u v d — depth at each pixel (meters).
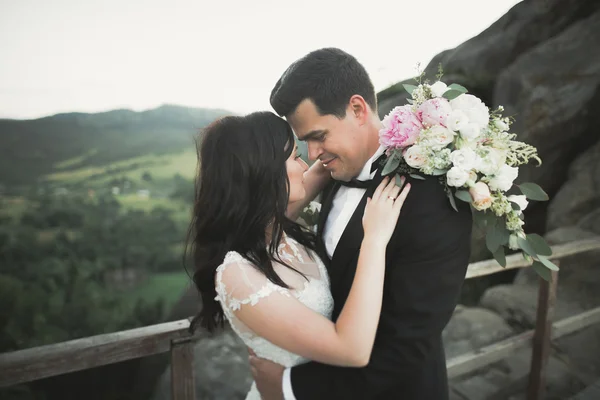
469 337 3.88
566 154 5.76
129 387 10.99
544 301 2.55
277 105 1.38
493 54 6.80
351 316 1.08
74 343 1.36
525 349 3.60
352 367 1.17
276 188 1.26
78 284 26.03
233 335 4.27
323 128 1.35
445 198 1.20
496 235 1.23
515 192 5.87
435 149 1.16
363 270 1.12
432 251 1.16
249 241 1.24
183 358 1.52
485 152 1.16
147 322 25.09
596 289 4.54
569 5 6.52
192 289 2.32
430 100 1.22
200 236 1.29
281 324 1.10
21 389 12.50
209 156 1.25
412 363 1.14
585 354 3.51
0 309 22.98
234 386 3.73
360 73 1.37
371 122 1.40
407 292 1.16
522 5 6.93
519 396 3.19
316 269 1.41
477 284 5.83
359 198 1.42
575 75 5.64
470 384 3.26
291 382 1.20
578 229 5.16
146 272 29.69
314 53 1.37
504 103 6.27
